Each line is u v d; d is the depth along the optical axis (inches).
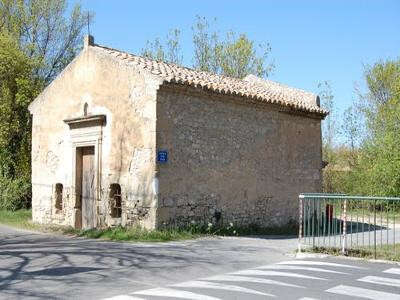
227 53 1336.1
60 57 1018.7
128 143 538.0
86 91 597.9
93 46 599.8
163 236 490.3
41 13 999.0
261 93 654.5
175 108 530.6
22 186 863.7
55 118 647.8
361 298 260.4
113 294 264.1
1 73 868.0
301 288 279.7
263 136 644.7
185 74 593.3
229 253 412.2
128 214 533.0
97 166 571.5
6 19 983.6
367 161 1074.1
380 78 1312.7
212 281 297.0
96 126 577.6
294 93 786.2
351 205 448.8
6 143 879.1
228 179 589.6
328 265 357.1
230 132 594.9
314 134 740.0
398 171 959.0
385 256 391.5
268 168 650.2
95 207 576.1
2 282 292.0
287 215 677.9
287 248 454.3
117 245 449.1
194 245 457.7
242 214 606.5
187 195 538.6
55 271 324.2
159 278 306.2
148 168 514.0
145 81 523.2
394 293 272.2
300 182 705.6
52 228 607.5
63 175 629.6
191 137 546.3
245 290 273.1
